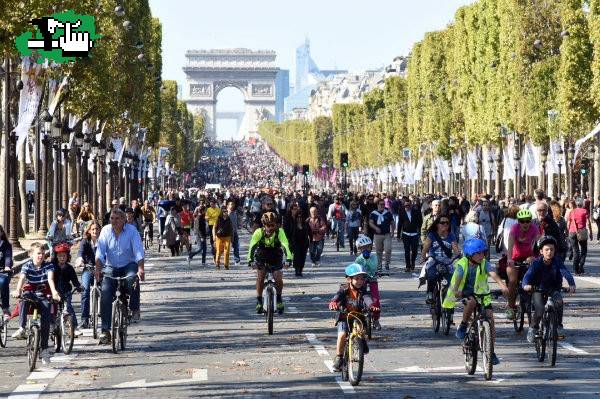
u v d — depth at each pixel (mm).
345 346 52938
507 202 174625
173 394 50156
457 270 54812
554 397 48344
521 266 68812
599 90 186500
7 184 144000
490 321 53875
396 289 102688
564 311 81625
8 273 68938
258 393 50125
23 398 49781
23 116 138375
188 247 150750
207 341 68625
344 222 171250
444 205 100062
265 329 74188
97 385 53125
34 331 58000
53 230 93375
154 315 84000
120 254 65688
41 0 90875
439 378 53750
